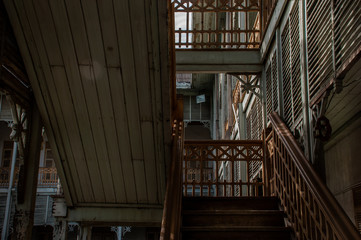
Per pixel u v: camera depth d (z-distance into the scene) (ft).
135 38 15.43
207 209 20.35
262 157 23.71
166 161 18.39
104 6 14.79
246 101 35.47
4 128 79.00
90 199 20.07
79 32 15.42
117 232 67.62
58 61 16.10
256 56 27.27
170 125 17.47
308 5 17.74
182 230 17.65
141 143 18.04
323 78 15.37
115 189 19.63
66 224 20.13
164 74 16.10
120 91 16.69
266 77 26.48
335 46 14.07
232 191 23.12
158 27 15.14
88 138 18.07
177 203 15.26
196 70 27.32
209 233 17.71
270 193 22.62
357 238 11.69
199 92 84.69
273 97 24.25
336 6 14.38
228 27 47.44
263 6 27.76
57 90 16.83
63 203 20.26
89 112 17.33
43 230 75.61
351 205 17.30
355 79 13.47
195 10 28.55
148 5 14.71
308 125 17.21
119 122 17.51
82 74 16.38
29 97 17.40
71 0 14.71
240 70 27.25
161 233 13.53
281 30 22.74
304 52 17.92
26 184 17.16
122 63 16.01
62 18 15.14
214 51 27.53
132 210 20.10
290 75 20.45
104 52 15.84
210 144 23.91
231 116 48.85
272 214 19.10
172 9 16.42
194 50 27.58
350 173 17.19
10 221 66.54
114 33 15.38
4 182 73.72
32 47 15.83
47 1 14.73
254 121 32.32
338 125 17.12
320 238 15.46
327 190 14.10
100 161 18.74
